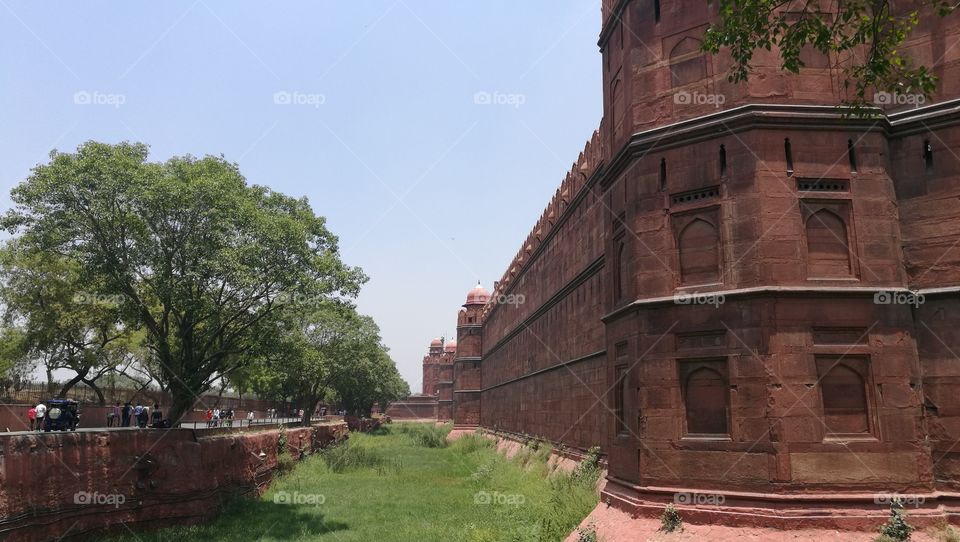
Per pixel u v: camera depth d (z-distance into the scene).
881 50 9.58
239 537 18.27
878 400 11.04
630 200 13.55
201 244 20.42
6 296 27.27
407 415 134.00
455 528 18.80
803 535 10.33
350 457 38.75
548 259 32.41
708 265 12.23
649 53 13.68
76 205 19.25
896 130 12.34
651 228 12.94
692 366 12.06
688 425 11.91
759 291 11.27
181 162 22.03
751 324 11.38
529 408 36.44
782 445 10.80
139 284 22.19
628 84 14.23
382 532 18.62
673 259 12.59
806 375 11.03
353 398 82.75
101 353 29.75
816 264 11.59
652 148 13.18
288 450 34.81
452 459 44.09
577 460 23.36
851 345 11.23
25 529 14.25
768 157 11.80
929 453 11.05
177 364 22.47
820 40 9.55
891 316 11.36
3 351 27.11
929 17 12.32
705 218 12.39
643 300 12.64
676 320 12.28
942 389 11.39
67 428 19.55
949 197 11.79
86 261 19.47
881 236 11.67
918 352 11.65
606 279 15.55
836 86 12.12
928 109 12.04
